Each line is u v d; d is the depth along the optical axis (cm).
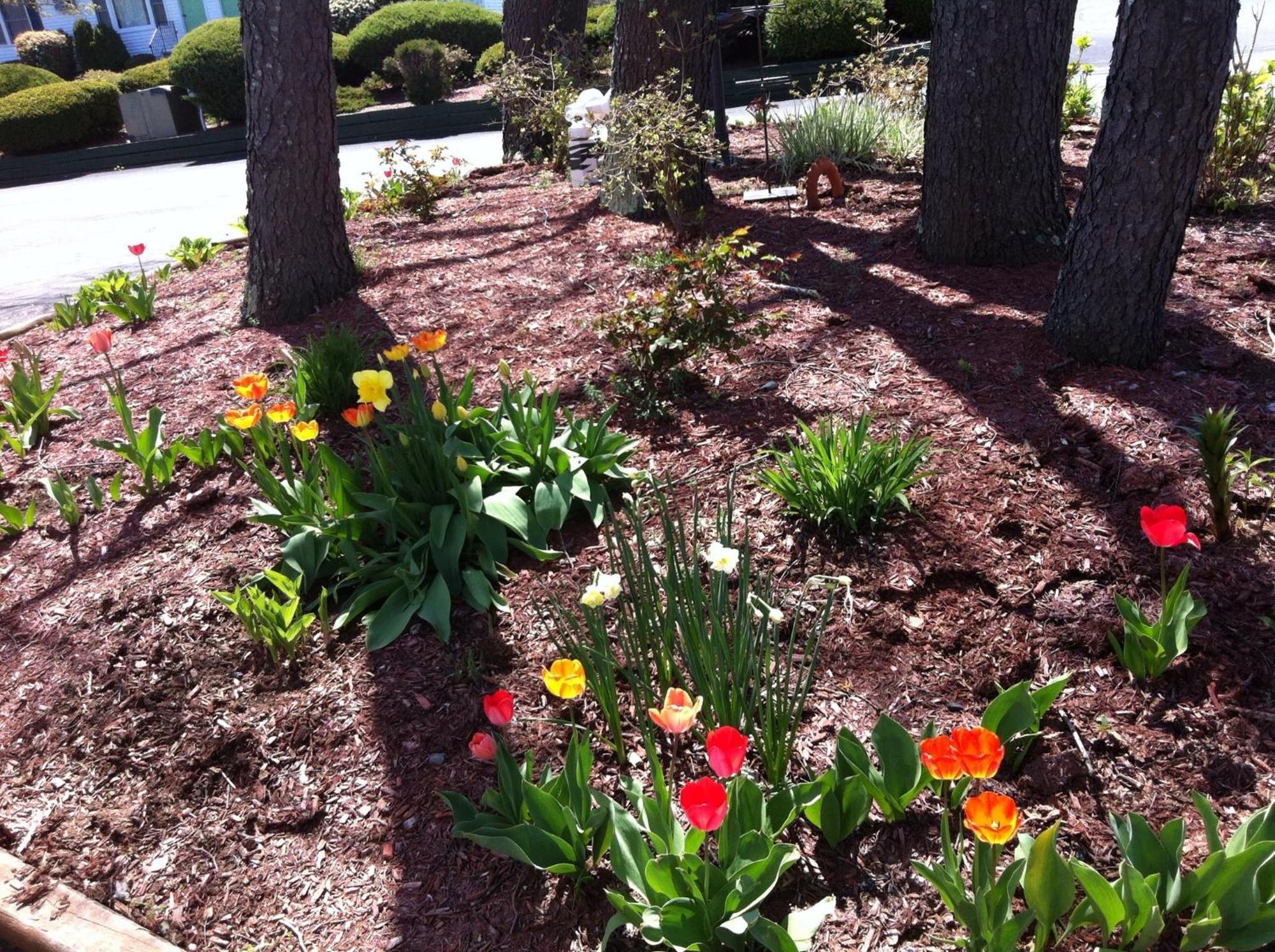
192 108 2012
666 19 621
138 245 592
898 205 617
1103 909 188
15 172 1916
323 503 345
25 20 2911
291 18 505
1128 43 340
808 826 238
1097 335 384
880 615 293
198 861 257
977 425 363
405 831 254
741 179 730
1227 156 546
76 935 239
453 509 336
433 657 304
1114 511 317
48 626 349
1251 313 421
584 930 222
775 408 397
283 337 532
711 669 244
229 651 322
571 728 271
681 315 406
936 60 486
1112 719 254
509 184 826
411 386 374
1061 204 505
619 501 360
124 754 293
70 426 487
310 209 541
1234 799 231
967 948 199
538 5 973
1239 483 319
